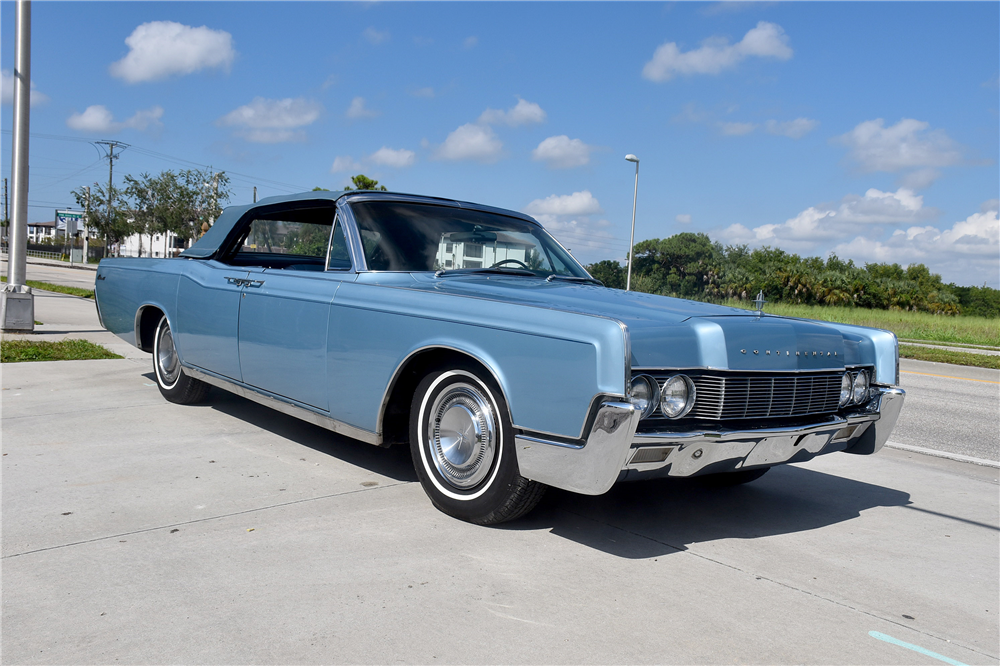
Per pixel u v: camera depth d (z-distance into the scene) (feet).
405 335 10.73
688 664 6.90
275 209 15.17
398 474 12.73
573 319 8.96
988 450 18.42
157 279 17.39
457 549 9.45
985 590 9.19
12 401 17.22
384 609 7.66
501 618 7.60
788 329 10.27
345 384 11.78
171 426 15.46
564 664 6.76
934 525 11.77
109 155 179.01
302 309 12.67
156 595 7.79
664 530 10.70
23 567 8.38
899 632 7.86
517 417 9.36
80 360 23.89
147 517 10.12
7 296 29.45
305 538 9.57
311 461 13.26
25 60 29.73
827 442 10.93
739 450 9.59
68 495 10.89
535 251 14.24
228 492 11.33
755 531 10.94
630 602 8.15
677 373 9.09
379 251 12.37
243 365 14.34
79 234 198.59
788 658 7.13
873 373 11.82
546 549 9.62
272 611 7.53
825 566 9.67
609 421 8.38
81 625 7.11
